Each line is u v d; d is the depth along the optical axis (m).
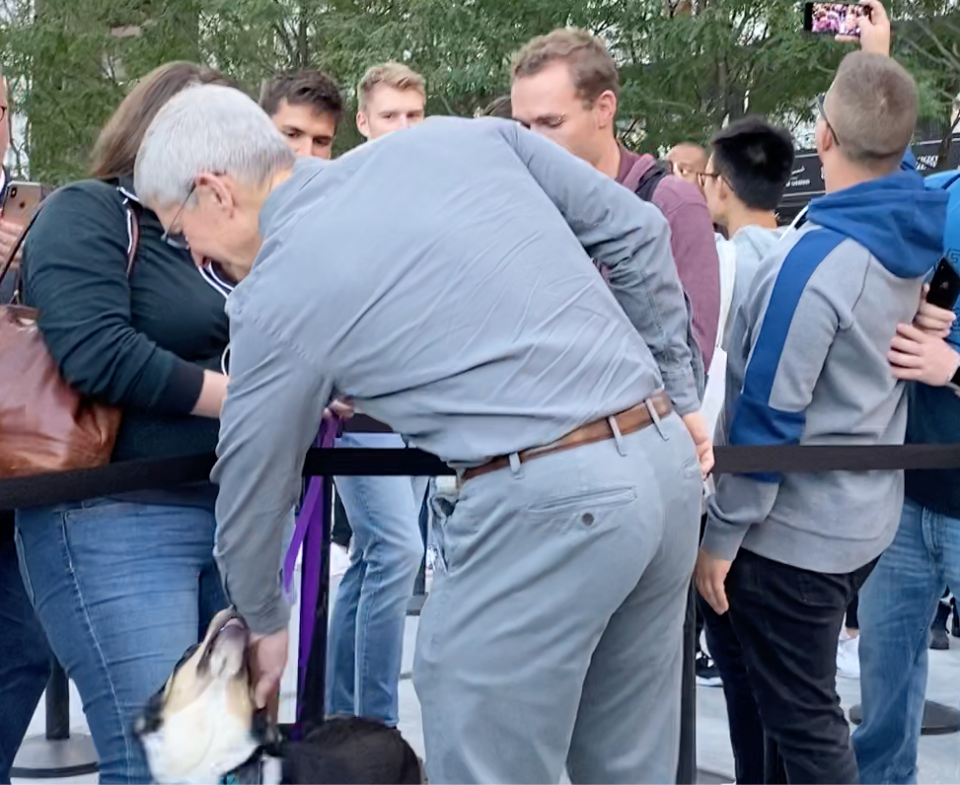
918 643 2.92
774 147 3.67
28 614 2.55
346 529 4.57
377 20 11.05
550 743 1.92
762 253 3.22
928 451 2.51
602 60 3.01
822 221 2.43
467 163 1.90
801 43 9.30
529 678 1.88
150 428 2.23
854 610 4.50
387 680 3.56
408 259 1.82
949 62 9.48
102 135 2.36
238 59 12.07
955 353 2.50
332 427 2.43
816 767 2.50
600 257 2.01
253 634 2.05
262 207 1.96
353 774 2.07
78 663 2.21
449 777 1.93
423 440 1.90
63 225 2.14
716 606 2.52
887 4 9.56
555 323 1.85
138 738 2.01
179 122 1.98
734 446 2.37
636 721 2.05
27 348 2.10
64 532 2.18
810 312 2.36
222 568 2.00
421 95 4.34
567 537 1.82
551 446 1.83
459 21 10.16
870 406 2.46
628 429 1.87
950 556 2.78
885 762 2.98
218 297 2.27
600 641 2.02
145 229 2.22
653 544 1.86
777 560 2.49
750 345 2.55
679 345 2.07
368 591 3.55
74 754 3.46
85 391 2.11
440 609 1.96
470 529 1.89
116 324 2.11
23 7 12.56
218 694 2.00
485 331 1.82
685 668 2.43
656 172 3.04
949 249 2.71
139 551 2.21
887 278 2.40
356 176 1.89
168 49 12.01
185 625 2.23
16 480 1.96
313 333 1.83
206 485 2.31
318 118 3.75
